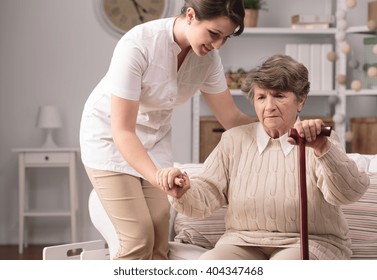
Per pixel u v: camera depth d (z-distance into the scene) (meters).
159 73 2.27
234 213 2.08
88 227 6.00
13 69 5.95
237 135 2.14
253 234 2.03
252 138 2.11
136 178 2.33
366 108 6.08
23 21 5.94
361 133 5.54
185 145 5.93
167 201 2.37
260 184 2.04
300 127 1.69
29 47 5.95
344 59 5.65
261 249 2.04
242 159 2.10
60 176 6.00
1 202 6.01
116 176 2.32
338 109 5.63
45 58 5.96
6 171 5.99
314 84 5.67
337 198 1.87
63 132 5.96
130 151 2.13
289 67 1.97
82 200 5.98
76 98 5.97
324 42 5.97
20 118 5.97
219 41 2.11
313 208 1.99
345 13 5.58
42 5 5.94
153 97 2.31
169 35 2.25
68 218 6.06
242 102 5.99
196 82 2.40
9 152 5.98
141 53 2.22
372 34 5.77
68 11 5.95
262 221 2.03
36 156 5.60
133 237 2.27
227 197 2.15
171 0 5.92
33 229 6.05
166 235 2.36
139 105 2.37
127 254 2.27
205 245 2.44
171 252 2.37
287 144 2.04
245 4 5.73
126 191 2.30
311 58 5.67
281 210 2.00
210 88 2.46
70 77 5.97
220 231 2.43
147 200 2.35
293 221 2.00
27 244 6.01
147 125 2.43
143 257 2.28
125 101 2.18
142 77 2.26
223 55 6.00
